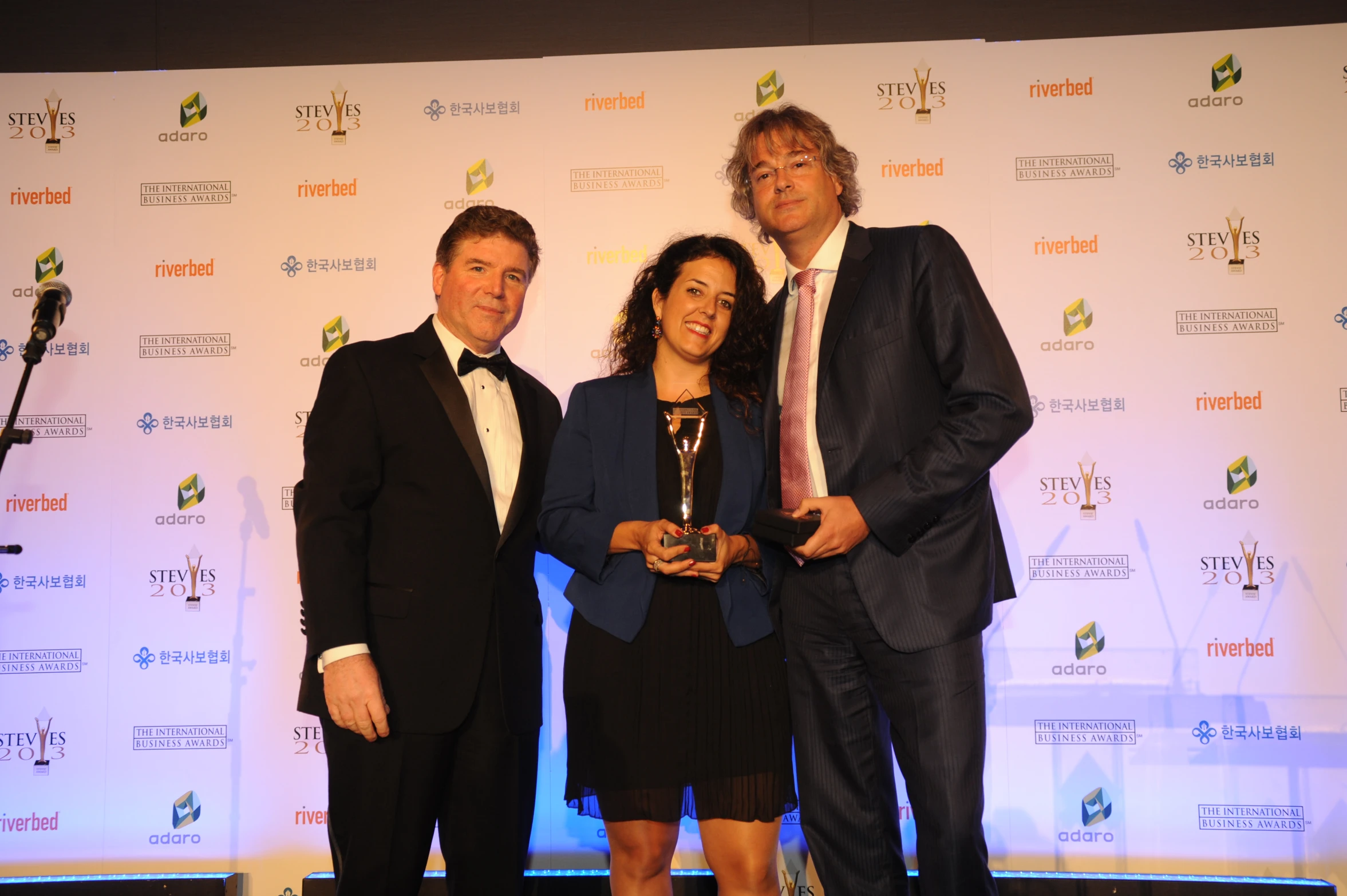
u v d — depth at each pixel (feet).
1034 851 8.82
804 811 6.57
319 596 6.31
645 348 7.33
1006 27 9.61
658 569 6.31
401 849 6.39
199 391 9.36
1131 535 8.98
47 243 9.48
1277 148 9.13
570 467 6.96
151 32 9.84
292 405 9.34
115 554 9.23
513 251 7.49
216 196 9.51
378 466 6.83
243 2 9.84
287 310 9.41
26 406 9.34
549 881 8.68
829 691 6.45
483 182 9.48
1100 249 9.18
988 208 9.25
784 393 6.55
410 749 6.41
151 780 9.05
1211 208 9.13
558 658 9.05
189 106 9.58
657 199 9.39
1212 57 9.23
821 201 6.59
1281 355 8.99
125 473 9.30
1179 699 8.83
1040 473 9.09
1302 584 8.81
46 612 9.20
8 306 9.45
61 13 9.81
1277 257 9.05
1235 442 8.96
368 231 9.47
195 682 9.12
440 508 6.75
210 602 9.19
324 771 9.02
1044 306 9.17
